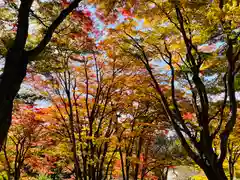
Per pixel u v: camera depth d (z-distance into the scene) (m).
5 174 13.92
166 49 8.16
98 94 11.24
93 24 9.00
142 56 8.95
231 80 7.16
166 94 9.45
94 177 11.17
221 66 8.84
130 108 11.53
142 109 11.66
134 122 11.41
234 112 7.05
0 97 4.97
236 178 14.20
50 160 13.04
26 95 10.95
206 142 7.16
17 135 12.13
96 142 10.59
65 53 9.18
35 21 7.54
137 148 13.59
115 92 11.29
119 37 8.86
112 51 10.30
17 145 12.40
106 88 11.27
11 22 6.71
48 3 7.22
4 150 11.95
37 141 12.03
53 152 12.41
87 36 9.28
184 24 7.54
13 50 5.24
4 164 13.05
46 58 7.96
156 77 10.36
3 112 4.94
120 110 11.67
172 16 7.55
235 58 7.17
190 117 9.81
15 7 6.32
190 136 7.43
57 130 11.72
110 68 11.00
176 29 7.99
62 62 9.40
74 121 11.59
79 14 7.75
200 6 6.86
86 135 11.40
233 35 6.89
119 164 13.78
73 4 6.15
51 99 11.33
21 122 11.57
